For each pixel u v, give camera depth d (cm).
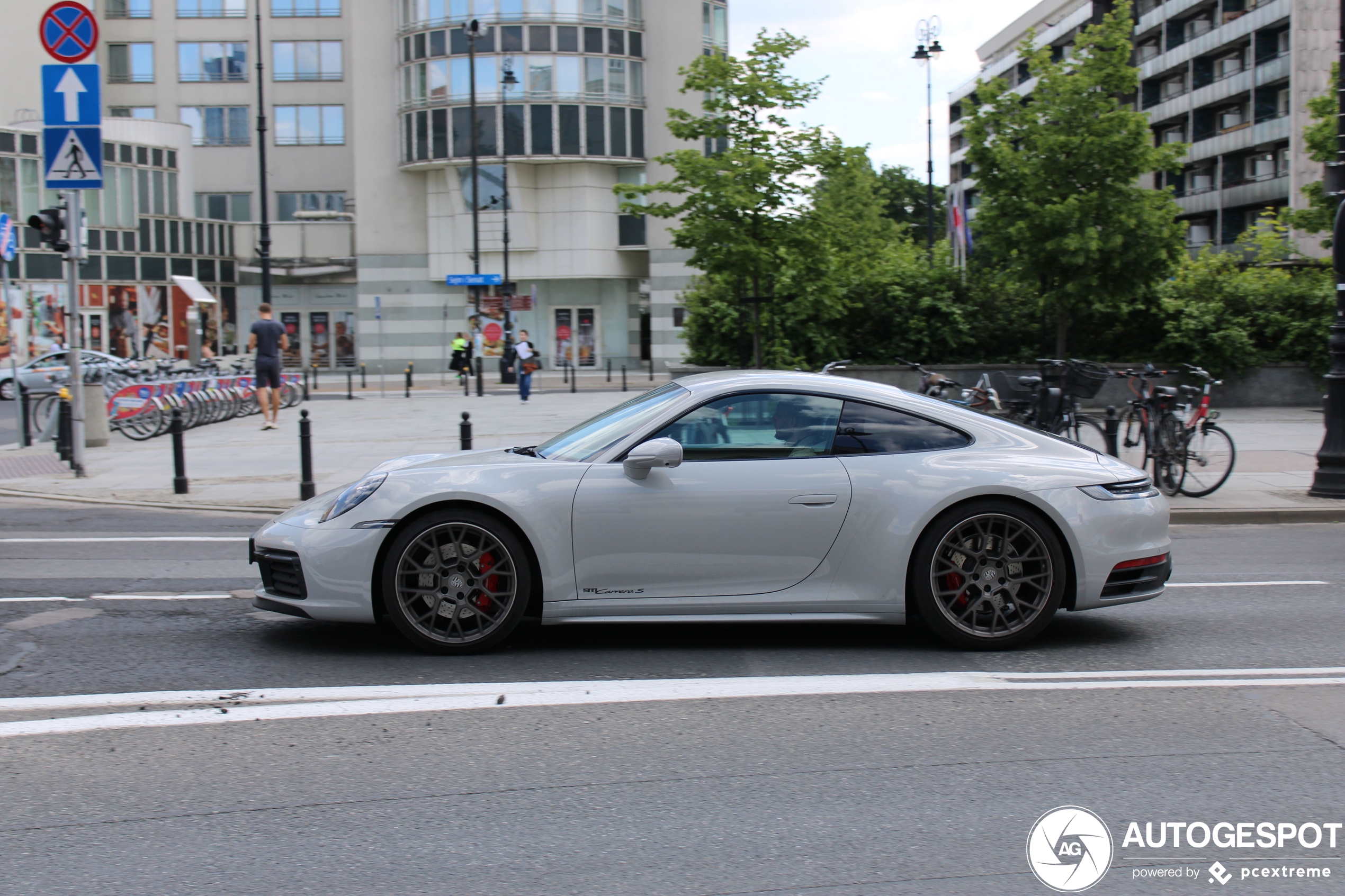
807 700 484
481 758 415
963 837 347
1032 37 2077
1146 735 441
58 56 1275
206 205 5181
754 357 2100
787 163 1881
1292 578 777
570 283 4828
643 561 538
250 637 597
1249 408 2166
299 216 4997
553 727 448
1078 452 572
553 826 354
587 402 2695
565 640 586
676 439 554
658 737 437
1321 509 1072
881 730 446
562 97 4534
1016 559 551
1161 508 570
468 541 547
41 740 435
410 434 1833
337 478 1309
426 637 545
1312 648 578
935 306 2277
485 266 4703
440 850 337
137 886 314
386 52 4788
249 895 309
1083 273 1981
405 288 4834
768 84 1848
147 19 5125
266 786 388
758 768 405
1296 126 5131
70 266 1336
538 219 4688
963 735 440
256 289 4944
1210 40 5859
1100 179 1978
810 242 1891
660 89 4669
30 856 333
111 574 792
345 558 538
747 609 543
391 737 438
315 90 5141
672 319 4672
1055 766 407
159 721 457
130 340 4378
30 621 638
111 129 4544
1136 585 560
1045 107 1998
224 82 5147
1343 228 1116
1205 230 6206
